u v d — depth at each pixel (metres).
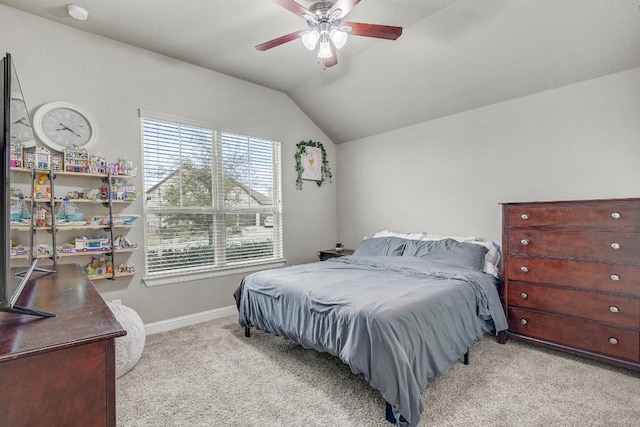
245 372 2.24
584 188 2.67
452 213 3.54
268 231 3.98
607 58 2.45
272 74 3.57
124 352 2.19
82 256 2.68
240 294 2.87
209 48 3.00
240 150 3.71
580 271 2.29
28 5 2.36
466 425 1.65
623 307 2.12
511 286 2.63
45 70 2.51
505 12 2.38
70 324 0.95
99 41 2.77
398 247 3.37
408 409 1.54
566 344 2.36
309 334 2.08
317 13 1.98
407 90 3.44
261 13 2.48
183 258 3.27
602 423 1.66
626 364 2.11
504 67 2.81
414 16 2.57
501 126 3.15
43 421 0.79
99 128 2.75
